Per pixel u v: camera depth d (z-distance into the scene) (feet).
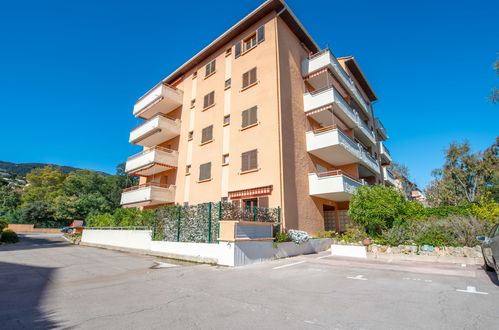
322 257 41.45
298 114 59.62
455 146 121.80
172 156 73.77
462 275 26.37
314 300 18.39
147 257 43.96
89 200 168.14
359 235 46.47
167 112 84.28
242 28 65.67
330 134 56.34
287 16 61.57
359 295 19.54
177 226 43.62
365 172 78.79
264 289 21.76
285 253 41.96
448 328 13.34
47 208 160.35
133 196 73.87
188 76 80.18
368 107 97.81
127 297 19.85
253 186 52.54
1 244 72.59
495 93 50.03
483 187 110.63
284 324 14.03
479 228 36.86
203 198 62.28
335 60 67.46
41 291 22.04
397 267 31.42
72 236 91.91
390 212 45.88
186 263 37.01
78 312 16.43
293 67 62.49
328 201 62.95
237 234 34.68
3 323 14.57
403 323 14.05
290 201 49.60
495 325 13.60
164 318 15.15
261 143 53.72
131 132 85.76
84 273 30.32
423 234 39.68
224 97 65.31
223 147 61.41
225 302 18.17
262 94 56.75
